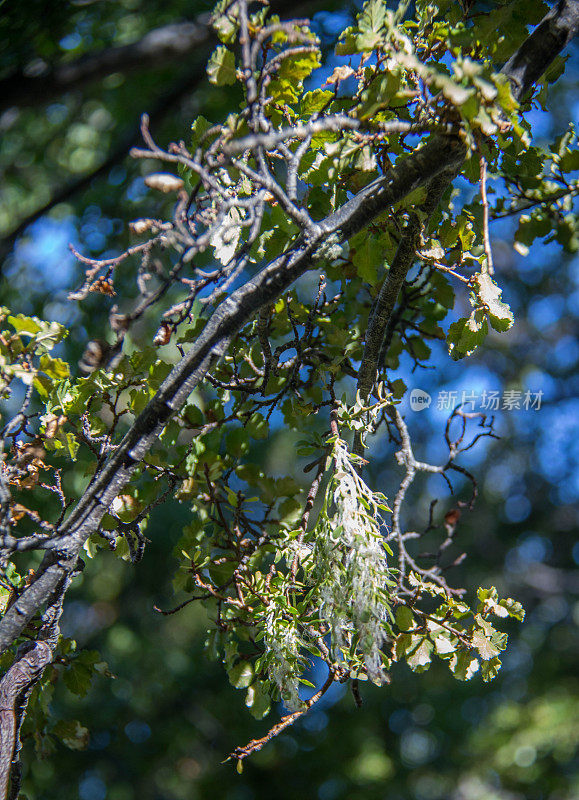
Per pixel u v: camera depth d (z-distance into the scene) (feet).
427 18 6.43
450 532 7.69
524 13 6.55
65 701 22.26
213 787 23.15
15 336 5.97
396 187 5.62
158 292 5.30
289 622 6.20
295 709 6.30
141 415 5.70
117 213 17.72
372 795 23.63
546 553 30.71
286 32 5.54
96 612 24.80
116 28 17.79
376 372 6.92
